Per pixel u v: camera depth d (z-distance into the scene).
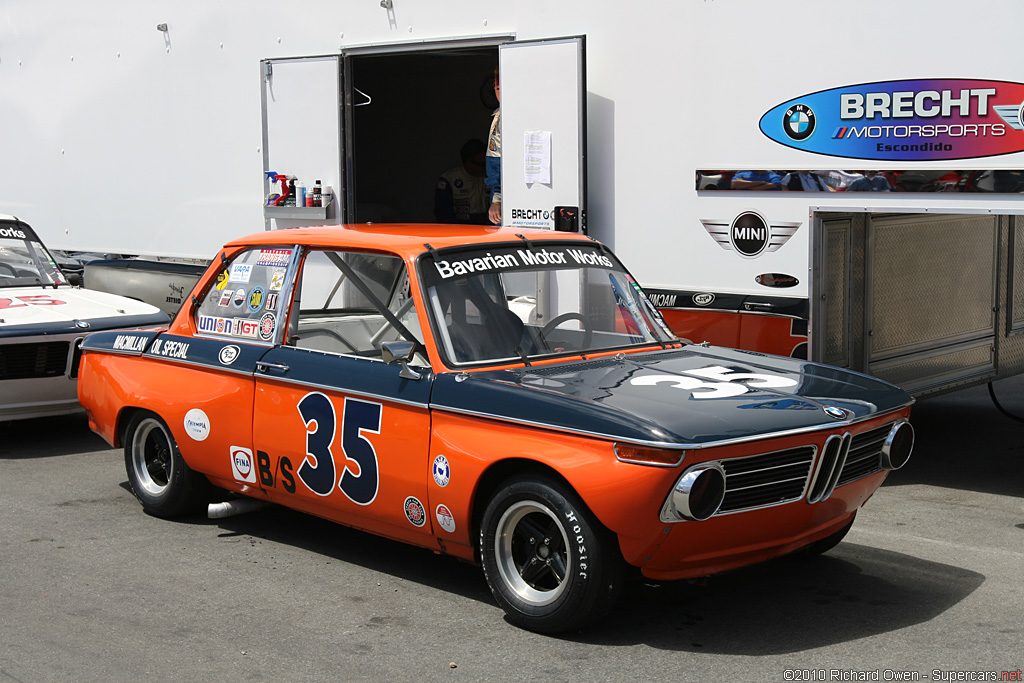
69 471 7.23
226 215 9.50
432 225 5.86
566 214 7.42
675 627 4.47
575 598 4.19
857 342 6.90
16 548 5.57
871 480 4.65
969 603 4.74
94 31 10.27
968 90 5.81
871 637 4.35
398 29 8.22
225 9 9.23
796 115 6.41
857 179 6.23
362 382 4.85
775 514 4.22
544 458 4.17
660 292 7.08
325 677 4.01
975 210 5.88
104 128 10.34
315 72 8.68
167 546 5.61
